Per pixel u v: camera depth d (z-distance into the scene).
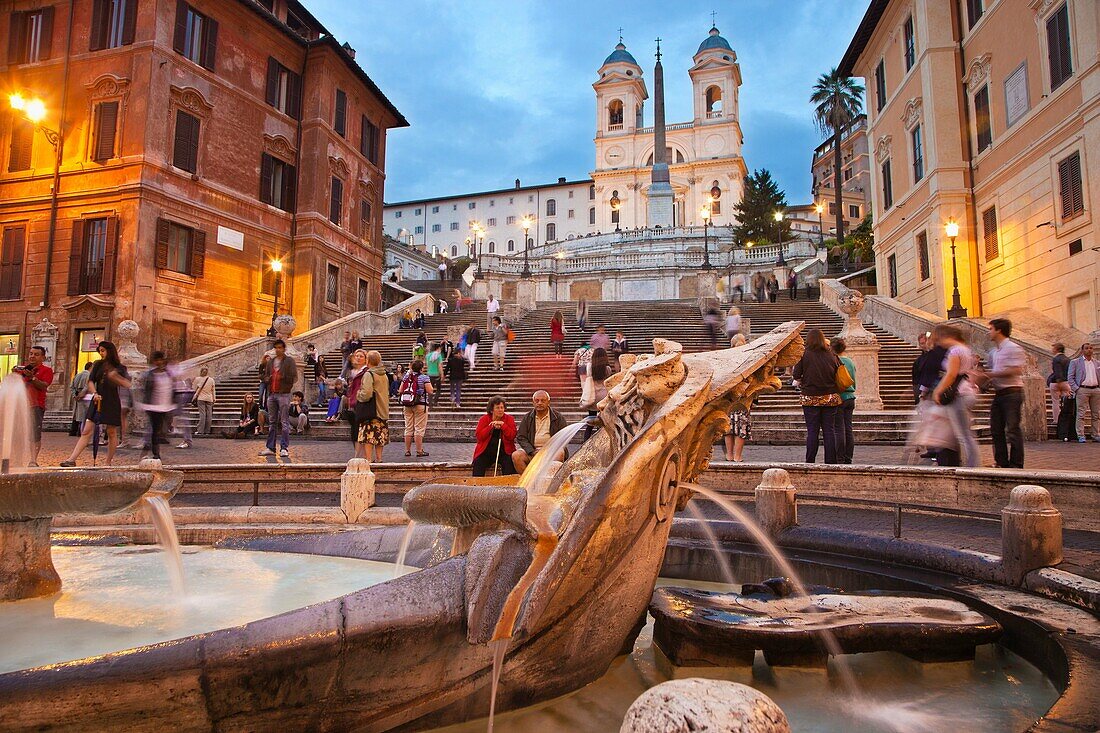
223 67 26.92
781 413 14.73
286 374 11.23
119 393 10.30
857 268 40.91
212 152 26.25
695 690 1.48
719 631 2.78
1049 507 3.51
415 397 12.23
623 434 3.04
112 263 23.42
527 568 2.37
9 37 25.44
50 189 24.47
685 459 2.93
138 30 24.25
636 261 47.62
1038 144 20.50
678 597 3.30
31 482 3.31
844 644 2.81
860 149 83.62
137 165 23.56
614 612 2.67
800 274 42.72
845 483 7.00
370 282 34.94
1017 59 21.59
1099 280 18.06
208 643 1.85
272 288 28.75
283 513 6.24
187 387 17.83
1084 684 2.17
